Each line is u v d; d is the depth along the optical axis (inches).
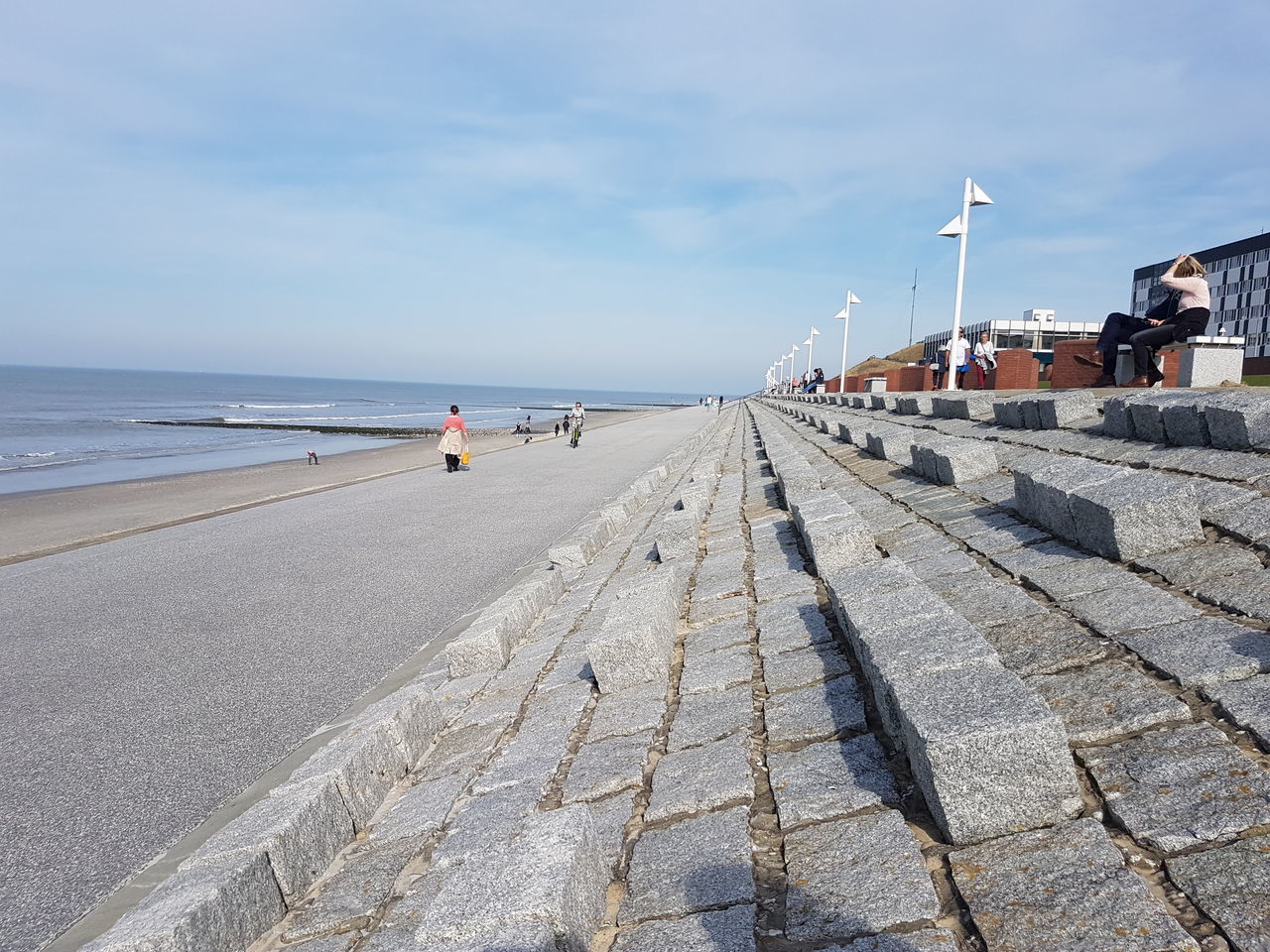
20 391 5364.2
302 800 155.9
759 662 190.4
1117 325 423.8
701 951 99.3
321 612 400.2
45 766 239.1
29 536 665.0
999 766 104.5
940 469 303.1
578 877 108.7
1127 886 89.4
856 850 111.0
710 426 1654.8
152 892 140.1
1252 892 83.4
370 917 133.1
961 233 690.2
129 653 345.7
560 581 370.0
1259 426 203.6
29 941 157.2
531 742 189.0
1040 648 148.3
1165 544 171.2
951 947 88.7
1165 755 108.8
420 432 2332.7
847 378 1240.2
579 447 1488.7
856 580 184.5
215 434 2277.3
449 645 268.2
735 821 126.5
